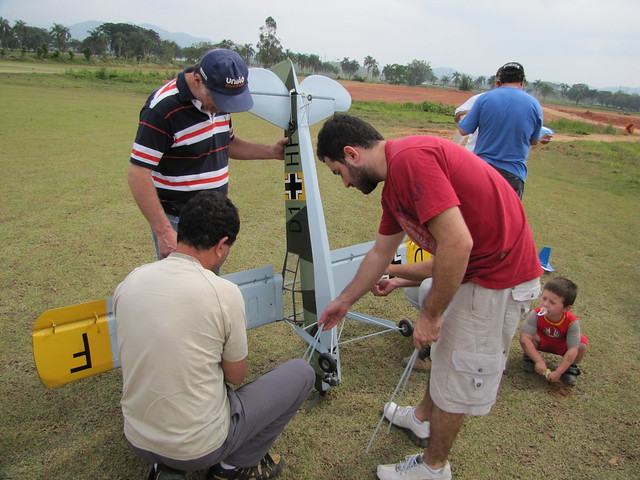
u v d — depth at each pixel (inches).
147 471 79.3
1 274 141.1
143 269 60.4
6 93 621.3
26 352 107.3
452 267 59.6
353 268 115.6
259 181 275.9
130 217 197.6
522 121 125.6
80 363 81.3
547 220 242.1
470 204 62.3
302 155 97.6
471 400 70.5
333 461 83.9
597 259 190.5
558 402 103.6
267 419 70.1
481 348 68.3
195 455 59.9
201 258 61.1
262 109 94.6
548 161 437.4
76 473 78.1
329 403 99.5
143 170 81.4
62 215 194.7
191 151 86.1
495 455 87.5
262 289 101.0
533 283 69.5
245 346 64.4
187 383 57.5
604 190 323.3
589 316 142.5
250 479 75.6
